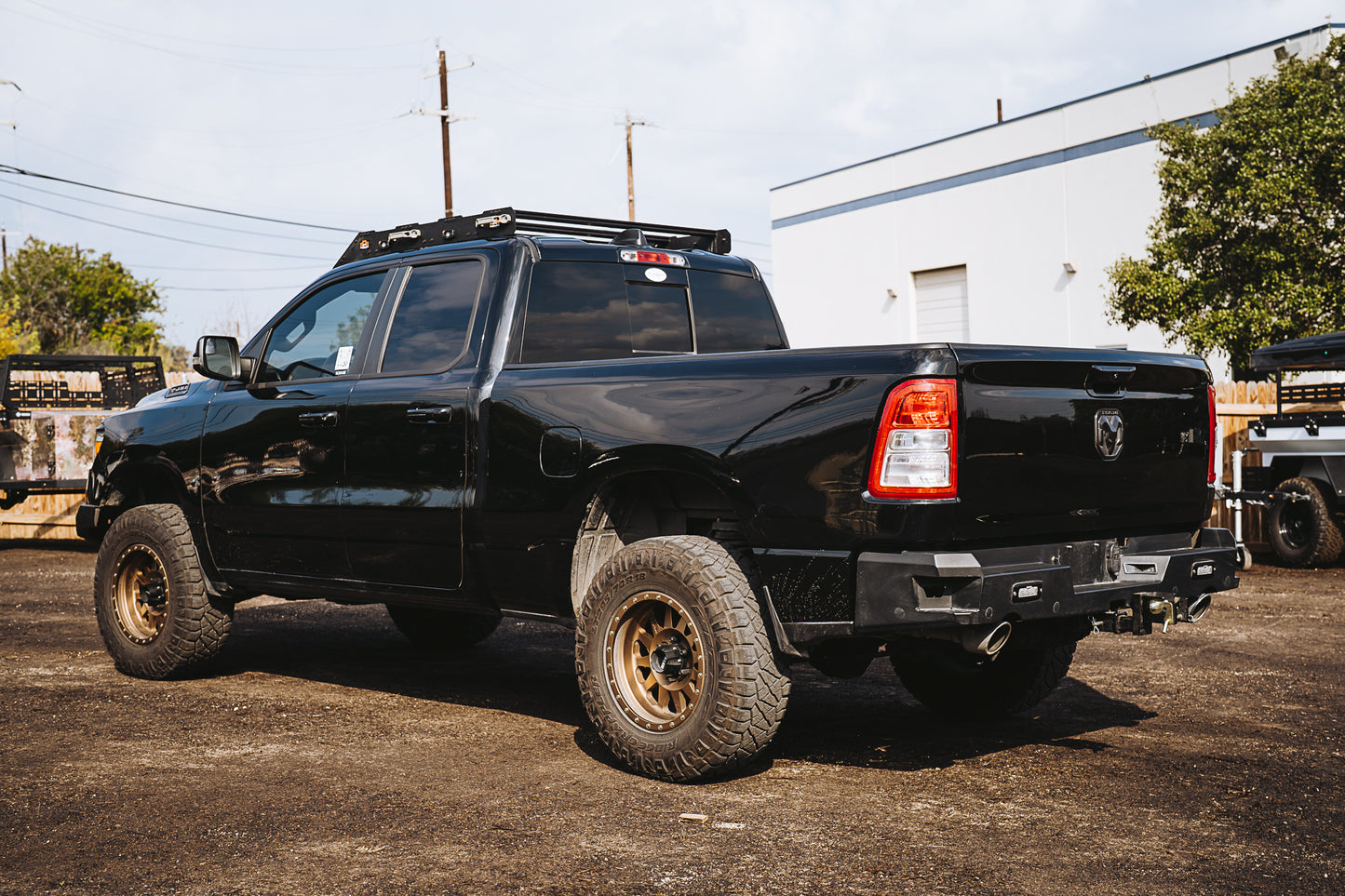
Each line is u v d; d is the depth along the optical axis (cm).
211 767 459
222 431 603
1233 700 583
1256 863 354
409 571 528
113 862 355
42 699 585
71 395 1394
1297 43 2542
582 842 371
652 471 448
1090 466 425
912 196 3616
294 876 343
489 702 582
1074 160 3127
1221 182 1978
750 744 421
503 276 517
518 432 482
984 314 3412
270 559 588
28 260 4525
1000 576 388
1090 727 529
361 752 482
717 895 329
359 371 557
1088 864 353
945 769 457
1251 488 1220
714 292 587
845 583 400
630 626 449
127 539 638
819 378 407
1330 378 1923
